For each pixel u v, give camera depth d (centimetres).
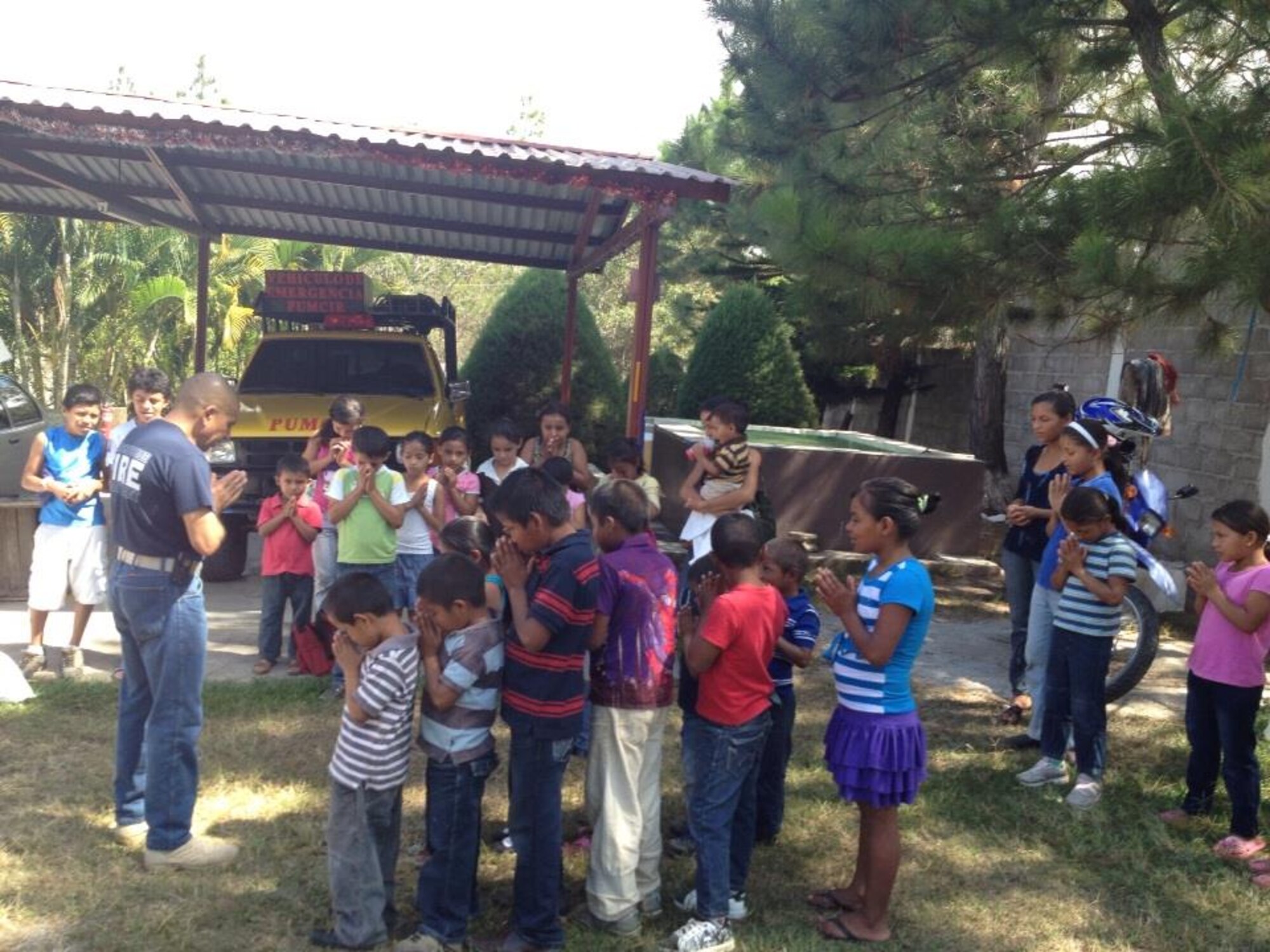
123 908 383
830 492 967
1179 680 700
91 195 1045
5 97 680
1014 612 609
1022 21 689
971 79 776
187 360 2533
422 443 607
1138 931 395
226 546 876
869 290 684
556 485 359
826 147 795
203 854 416
